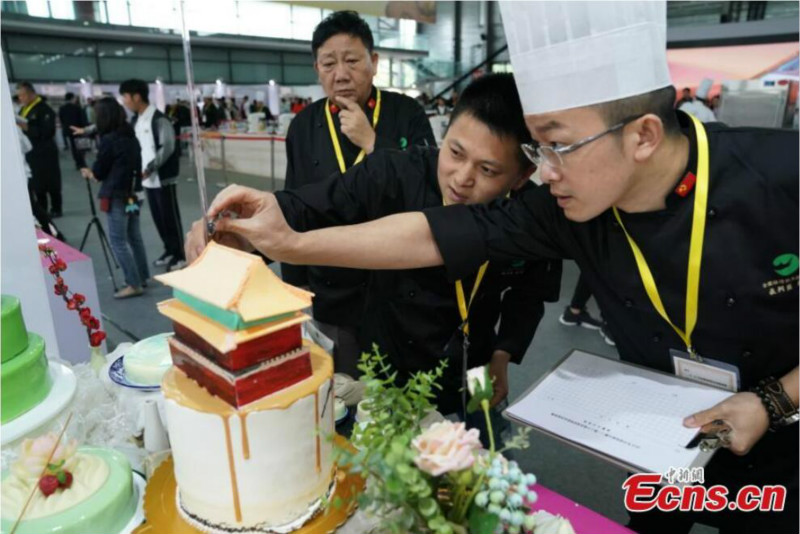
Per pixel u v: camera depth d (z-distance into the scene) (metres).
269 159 7.02
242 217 0.98
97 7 6.93
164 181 3.95
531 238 1.00
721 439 0.76
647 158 0.76
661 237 0.85
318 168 1.83
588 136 0.74
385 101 1.90
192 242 0.94
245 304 0.62
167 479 0.80
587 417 0.83
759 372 0.89
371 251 0.98
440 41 11.32
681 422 0.80
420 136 1.90
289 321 0.65
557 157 0.77
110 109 3.32
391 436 0.56
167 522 0.71
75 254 1.87
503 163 1.02
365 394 0.62
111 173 3.35
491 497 0.52
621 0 0.70
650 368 0.96
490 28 10.55
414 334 1.23
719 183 0.81
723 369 0.89
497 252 1.01
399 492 0.50
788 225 0.79
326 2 3.68
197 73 12.98
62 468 0.73
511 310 1.37
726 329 0.87
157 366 1.01
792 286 0.83
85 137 7.68
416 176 1.19
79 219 5.49
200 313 0.67
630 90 0.72
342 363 1.71
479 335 1.31
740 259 0.82
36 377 0.90
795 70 6.25
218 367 0.64
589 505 1.82
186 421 0.65
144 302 3.43
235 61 13.59
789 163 0.79
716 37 6.77
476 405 0.59
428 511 0.52
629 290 0.93
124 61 12.33
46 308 1.29
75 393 0.96
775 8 7.60
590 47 0.71
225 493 0.67
